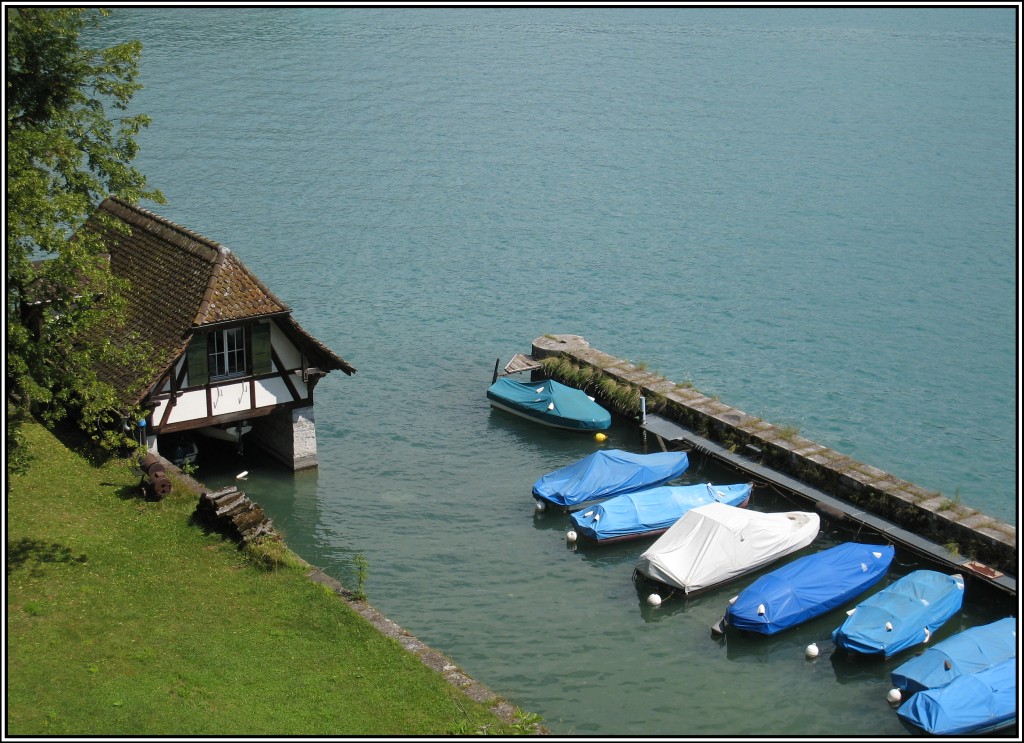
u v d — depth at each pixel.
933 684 33.25
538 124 129.62
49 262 36.47
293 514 45.78
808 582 39.00
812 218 96.44
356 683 31.09
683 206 99.69
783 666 36.41
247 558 37.28
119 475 42.31
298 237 87.94
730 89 151.00
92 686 29.53
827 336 71.25
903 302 77.25
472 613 39.22
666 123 131.75
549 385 55.34
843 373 65.75
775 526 42.56
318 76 151.00
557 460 51.66
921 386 64.06
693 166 113.25
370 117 129.62
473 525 45.56
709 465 50.56
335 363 47.16
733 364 66.88
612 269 83.00
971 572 40.31
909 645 36.44
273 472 49.00
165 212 92.69
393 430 54.50
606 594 40.69
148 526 38.84
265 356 46.03
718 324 73.00
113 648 31.48
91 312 38.00
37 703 28.58
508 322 71.69
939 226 94.06
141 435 44.12
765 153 118.25
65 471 41.94
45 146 38.22
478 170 109.75
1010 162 113.62
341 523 45.28
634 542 44.38
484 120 130.62
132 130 44.72
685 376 65.06
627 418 55.19
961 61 169.50
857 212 98.12
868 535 43.84
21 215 35.06
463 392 59.66
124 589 34.75
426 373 62.34
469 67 163.50
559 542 44.34
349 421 55.34
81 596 33.94
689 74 162.00
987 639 34.56
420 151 115.88
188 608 34.09
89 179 42.06
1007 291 79.25
